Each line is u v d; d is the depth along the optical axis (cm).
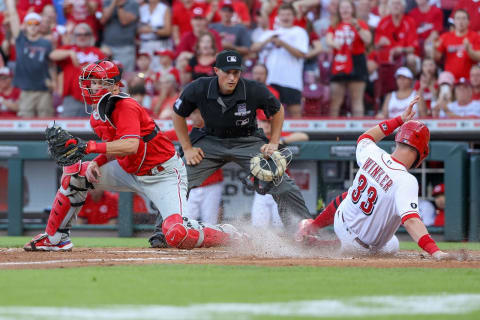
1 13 4797
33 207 4059
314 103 4203
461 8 4259
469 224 3772
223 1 4566
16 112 4519
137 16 4609
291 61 4144
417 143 2048
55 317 1055
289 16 4175
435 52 4319
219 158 2734
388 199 2058
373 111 4253
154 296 1292
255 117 2714
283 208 2689
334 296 1309
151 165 2278
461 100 4128
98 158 2302
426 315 1109
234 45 4391
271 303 1220
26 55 4294
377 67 4234
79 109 4300
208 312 1115
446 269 1752
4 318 1045
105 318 1048
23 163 3969
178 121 2675
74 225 3922
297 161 3894
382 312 1133
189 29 4741
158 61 4634
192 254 2341
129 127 2141
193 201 3750
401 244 3456
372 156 2120
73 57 4269
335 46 4141
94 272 1659
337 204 2302
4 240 3456
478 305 1211
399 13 4284
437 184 3850
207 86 2591
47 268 1759
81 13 4459
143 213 3925
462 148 3734
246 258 2131
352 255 2269
